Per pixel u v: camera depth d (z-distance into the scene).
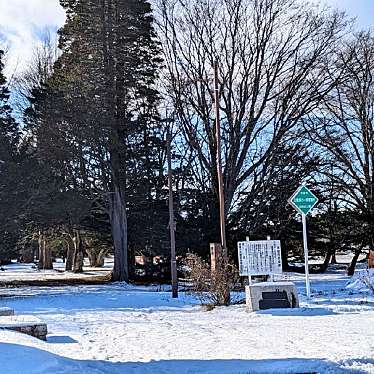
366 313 16.31
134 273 43.88
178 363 9.91
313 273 46.22
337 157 40.66
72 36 39.62
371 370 8.69
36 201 33.91
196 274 21.53
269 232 41.12
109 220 44.12
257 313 17.38
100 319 17.56
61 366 9.12
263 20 37.91
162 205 42.62
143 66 39.38
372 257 33.38
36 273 56.44
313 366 9.05
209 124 37.84
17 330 12.32
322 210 43.31
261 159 38.34
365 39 38.75
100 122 38.12
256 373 8.84
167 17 39.41
